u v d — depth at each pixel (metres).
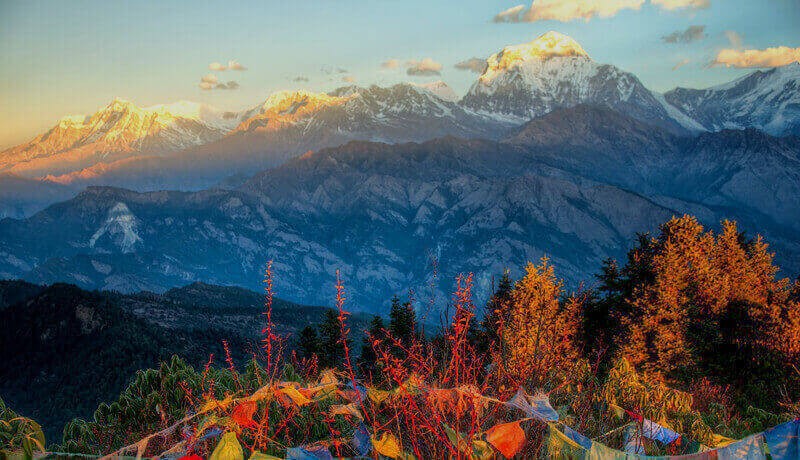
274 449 2.57
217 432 2.43
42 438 2.36
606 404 3.44
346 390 2.67
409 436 2.54
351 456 2.46
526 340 3.11
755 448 2.10
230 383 3.67
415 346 2.71
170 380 3.63
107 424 3.59
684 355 21.92
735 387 19.08
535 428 2.49
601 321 24.27
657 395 3.88
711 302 24.25
